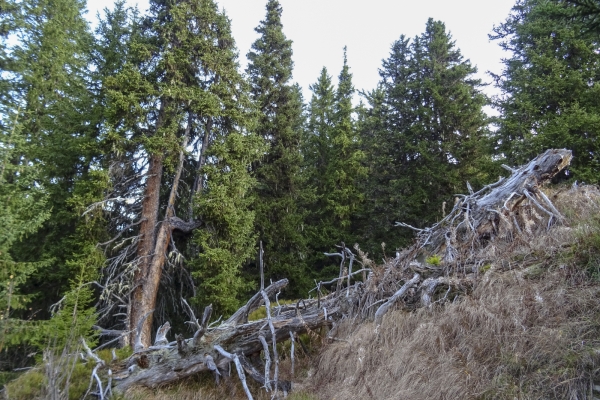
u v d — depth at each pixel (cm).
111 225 1476
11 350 1232
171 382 682
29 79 1700
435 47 2577
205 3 1542
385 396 535
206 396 654
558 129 1384
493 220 859
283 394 630
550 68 1582
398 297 706
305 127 3528
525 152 1491
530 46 1780
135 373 678
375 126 2625
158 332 796
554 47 1670
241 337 718
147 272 1358
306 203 2212
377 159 2275
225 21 1588
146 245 1388
